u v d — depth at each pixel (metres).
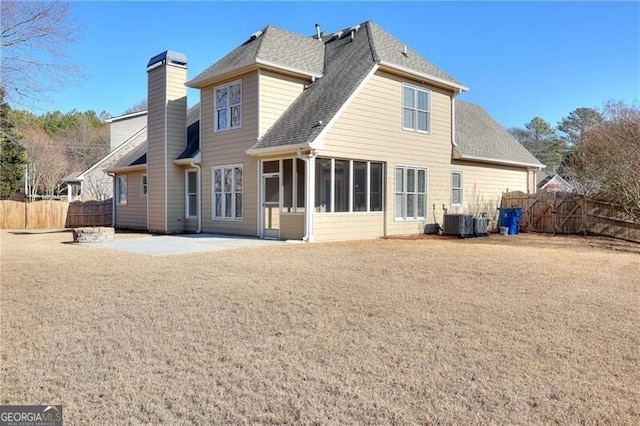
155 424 3.17
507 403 3.45
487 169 21.09
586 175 23.45
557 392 3.63
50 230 22.47
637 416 3.27
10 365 4.18
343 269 9.02
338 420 3.21
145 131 29.23
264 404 3.44
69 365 4.19
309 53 17.67
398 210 16.80
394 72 16.22
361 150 15.26
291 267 9.23
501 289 7.29
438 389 3.69
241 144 16.14
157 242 14.27
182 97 19.08
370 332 5.11
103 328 5.28
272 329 5.23
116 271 8.81
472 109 23.84
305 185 14.18
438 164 18.36
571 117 52.31
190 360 4.31
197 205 18.16
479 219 18.03
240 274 8.45
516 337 4.95
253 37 17.73
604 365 4.19
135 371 4.05
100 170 31.55
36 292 7.05
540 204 20.25
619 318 5.70
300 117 15.21
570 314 5.86
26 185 42.81
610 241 16.16
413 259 10.41
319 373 4.00
